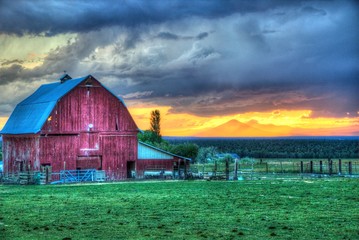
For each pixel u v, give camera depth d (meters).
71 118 75.38
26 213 34.53
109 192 51.69
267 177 77.19
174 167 84.19
